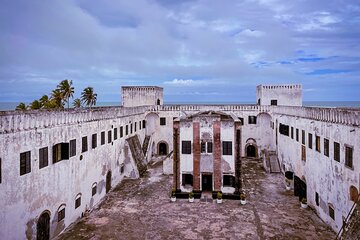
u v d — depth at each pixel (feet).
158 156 170.71
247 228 77.82
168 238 72.59
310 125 93.30
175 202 98.27
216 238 72.38
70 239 72.08
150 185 117.50
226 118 113.91
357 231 54.60
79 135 85.56
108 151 108.99
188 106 170.19
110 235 74.28
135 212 89.51
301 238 71.97
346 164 69.36
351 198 66.80
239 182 102.22
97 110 98.73
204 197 102.99
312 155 91.45
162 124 171.94
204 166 104.73
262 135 167.32
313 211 89.81
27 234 62.59
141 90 181.16
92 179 94.48
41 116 67.67
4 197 56.03
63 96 184.44
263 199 100.78
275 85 171.83
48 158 70.23
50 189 70.79
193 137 104.88
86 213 88.89
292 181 112.37
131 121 140.05
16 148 59.21
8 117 57.26
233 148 103.55
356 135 64.59
